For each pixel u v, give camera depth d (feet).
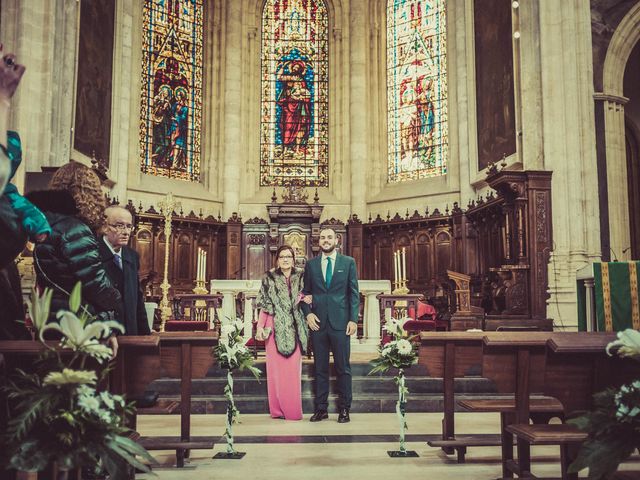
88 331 8.71
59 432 8.57
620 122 42.96
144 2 61.41
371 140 67.10
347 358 23.58
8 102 8.57
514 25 47.32
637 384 9.86
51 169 38.60
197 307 41.63
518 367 14.21
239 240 62.34
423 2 65.00
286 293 24.16
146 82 61.67
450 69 61.21
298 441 19.39
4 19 40.01
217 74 66.90
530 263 40.96
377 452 17.85
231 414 17.58
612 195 42.22
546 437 11.91
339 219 65.31
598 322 28.22
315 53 69.05
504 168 47.67
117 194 56.59
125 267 15.53
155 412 15.16
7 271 11.82
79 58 48.49
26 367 10.98
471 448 18.71
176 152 64.13
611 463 9.77
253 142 67.41
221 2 67.36
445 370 17.93
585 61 42.50
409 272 60.75
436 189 61.31
